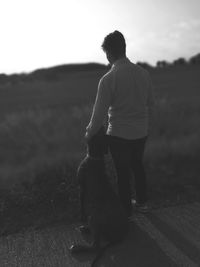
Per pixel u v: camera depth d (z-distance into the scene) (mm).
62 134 11445
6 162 9812
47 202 5168
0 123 13781
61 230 4363
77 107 16906
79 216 4676
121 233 3766
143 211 4559
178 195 5195
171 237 3969
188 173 6250
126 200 4184
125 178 4113
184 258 3586
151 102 4113
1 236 4359
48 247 3984
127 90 3791
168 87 26125
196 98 17266
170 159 7121
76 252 3795
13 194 5457
